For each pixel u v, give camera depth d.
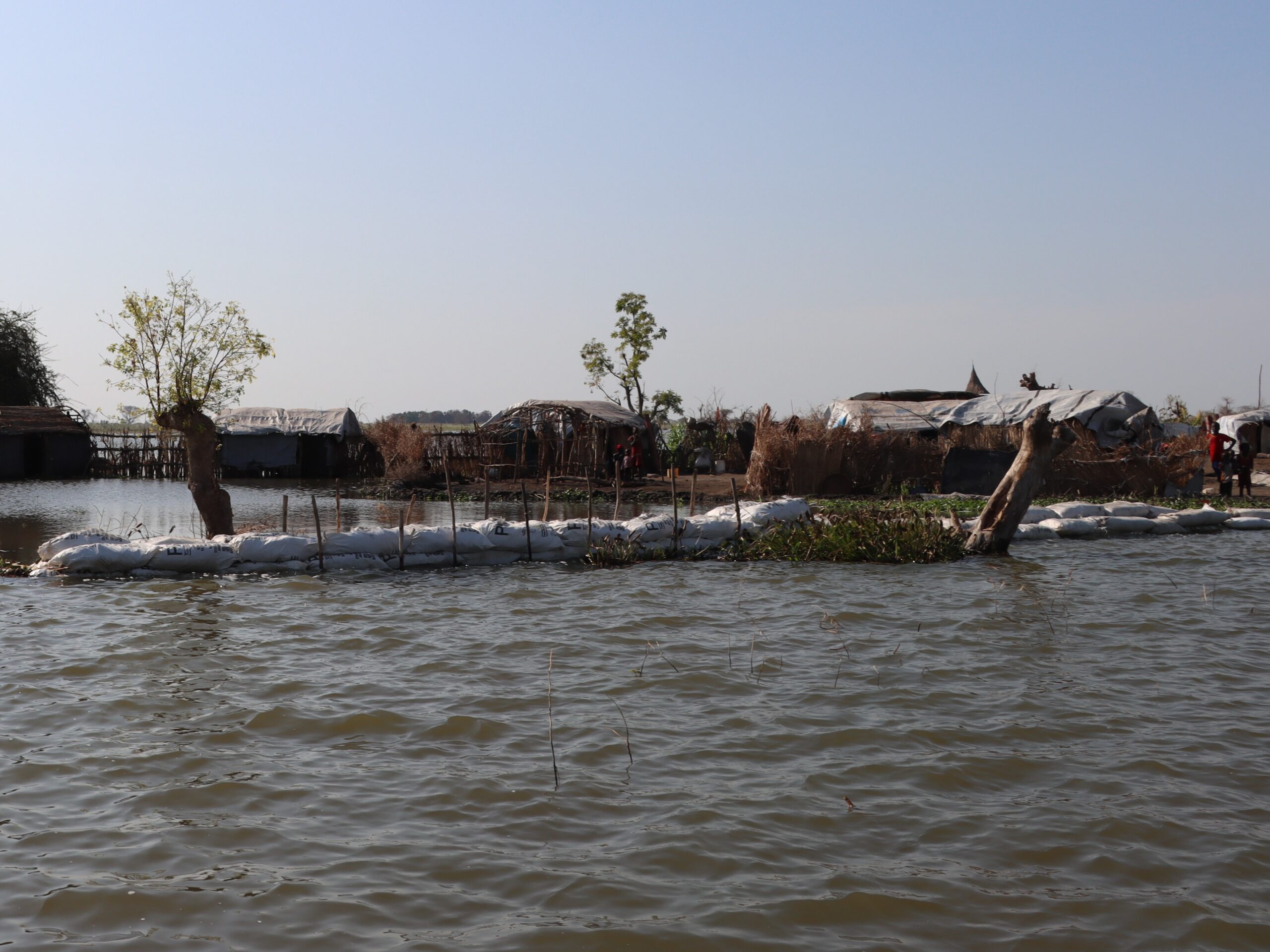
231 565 16.69
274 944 5.14
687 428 49.12
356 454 47.31
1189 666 10.69
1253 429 47.62
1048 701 9.31
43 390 55.88
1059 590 15.43
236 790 7.17
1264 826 6.55
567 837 6.41
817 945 5.14
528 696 9.54
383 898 5.61
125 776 7.44
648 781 7.34
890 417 40.12
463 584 16.02
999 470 32.31
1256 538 22.42
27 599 14.27
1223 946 5.14
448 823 6.62
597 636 12.18
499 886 5.77
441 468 41.97
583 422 42.88
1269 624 12.87
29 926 5.31
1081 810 6.80
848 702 9.32
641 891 5.70
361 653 11.32
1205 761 7.73
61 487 38.84
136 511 28.22
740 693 9.61
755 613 13.57
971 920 5.40
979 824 6.60
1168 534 23.25
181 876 5.88
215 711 9.07
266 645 11.67
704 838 6.38
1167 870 5.95
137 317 18.34
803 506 21.61
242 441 46.59
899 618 13.20
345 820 6.66
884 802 6.96
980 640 11.90
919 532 19.05
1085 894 5.66
